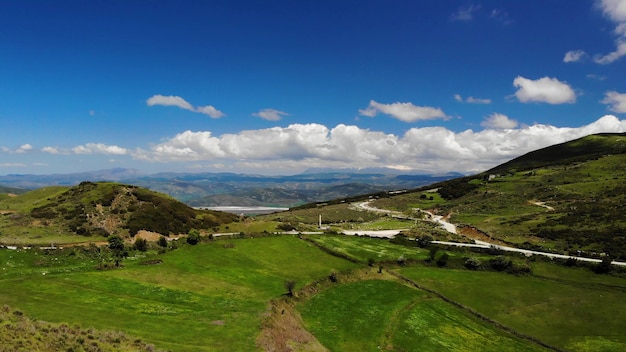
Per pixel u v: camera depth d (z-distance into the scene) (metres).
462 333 69.50
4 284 58.97
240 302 64.94
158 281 69.50
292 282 72.69
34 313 47.72
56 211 112.69
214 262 85.88
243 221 139.88
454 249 112.94
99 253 83.88
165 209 123.06
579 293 86.12
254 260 90.81
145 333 46.75
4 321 36.94
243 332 52.41
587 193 174.00
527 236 129.25
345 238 118.12
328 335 62.81
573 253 107.75
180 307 59.06
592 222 130.75
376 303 76.75
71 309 51.38
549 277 94.81
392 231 146.38
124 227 107.50
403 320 70.88
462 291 86.81
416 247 114.31
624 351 66.81
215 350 45.47
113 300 57.56
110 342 39.00
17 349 30.62
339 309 72.62
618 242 111.25
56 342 34.50
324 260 96.25
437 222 171.38
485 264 101.25
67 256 79.62
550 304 82.00
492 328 72.69
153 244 95.94
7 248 79.25
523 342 68.62
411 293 82.88
